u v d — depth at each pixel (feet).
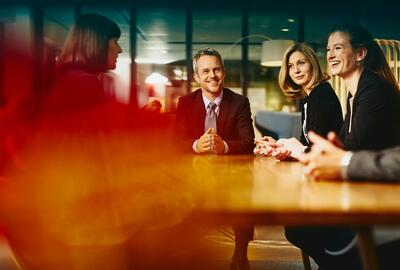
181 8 38.50
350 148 6.45
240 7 38.52
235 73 38.73
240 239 9.16
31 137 4.42
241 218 3.16
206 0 38.47
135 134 5.07
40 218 4.18
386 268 4.32
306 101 8.91
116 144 4.57
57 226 4.14
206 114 9.58
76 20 5.16
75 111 4.45
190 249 4.94
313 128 8.53
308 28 38.11
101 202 4.17
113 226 4.14
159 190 4.15
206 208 3.17
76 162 4.33
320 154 4.29
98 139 4.44
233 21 39.63
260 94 38.11
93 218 4.15
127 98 5.12
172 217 4.01
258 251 11.35
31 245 4.17
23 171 4.33
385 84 6.52
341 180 4.24
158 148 6.23
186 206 3.53
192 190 3.96
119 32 5.31
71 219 4.15
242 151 8.94
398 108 6.44
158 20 39.81
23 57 30.32
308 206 3.17
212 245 10.85
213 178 4.76
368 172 4.07
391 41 10.66
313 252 5.97
